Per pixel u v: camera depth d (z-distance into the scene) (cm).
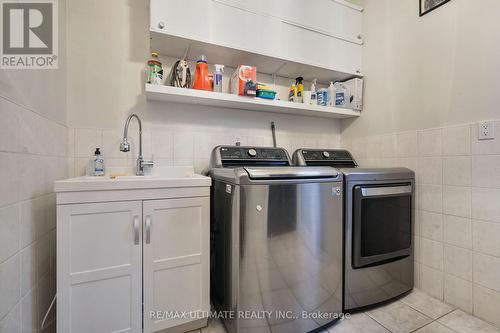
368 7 200
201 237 123
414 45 166
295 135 213
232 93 176
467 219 137
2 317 79
